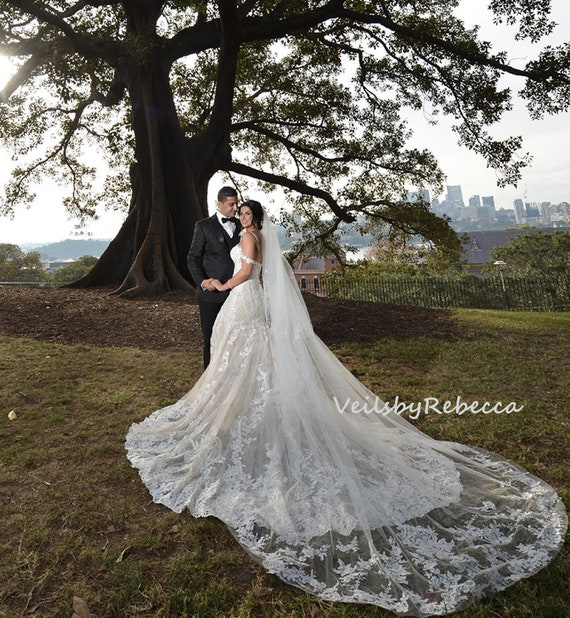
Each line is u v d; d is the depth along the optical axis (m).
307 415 3.33
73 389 5.28
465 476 3.25
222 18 11.67
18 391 5.17
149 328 8.38
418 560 2.38
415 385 5.59
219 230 4.94
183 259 13.20
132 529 2.72
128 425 4.28
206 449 3.29
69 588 2.23
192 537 2.61
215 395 3.75
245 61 17.69
